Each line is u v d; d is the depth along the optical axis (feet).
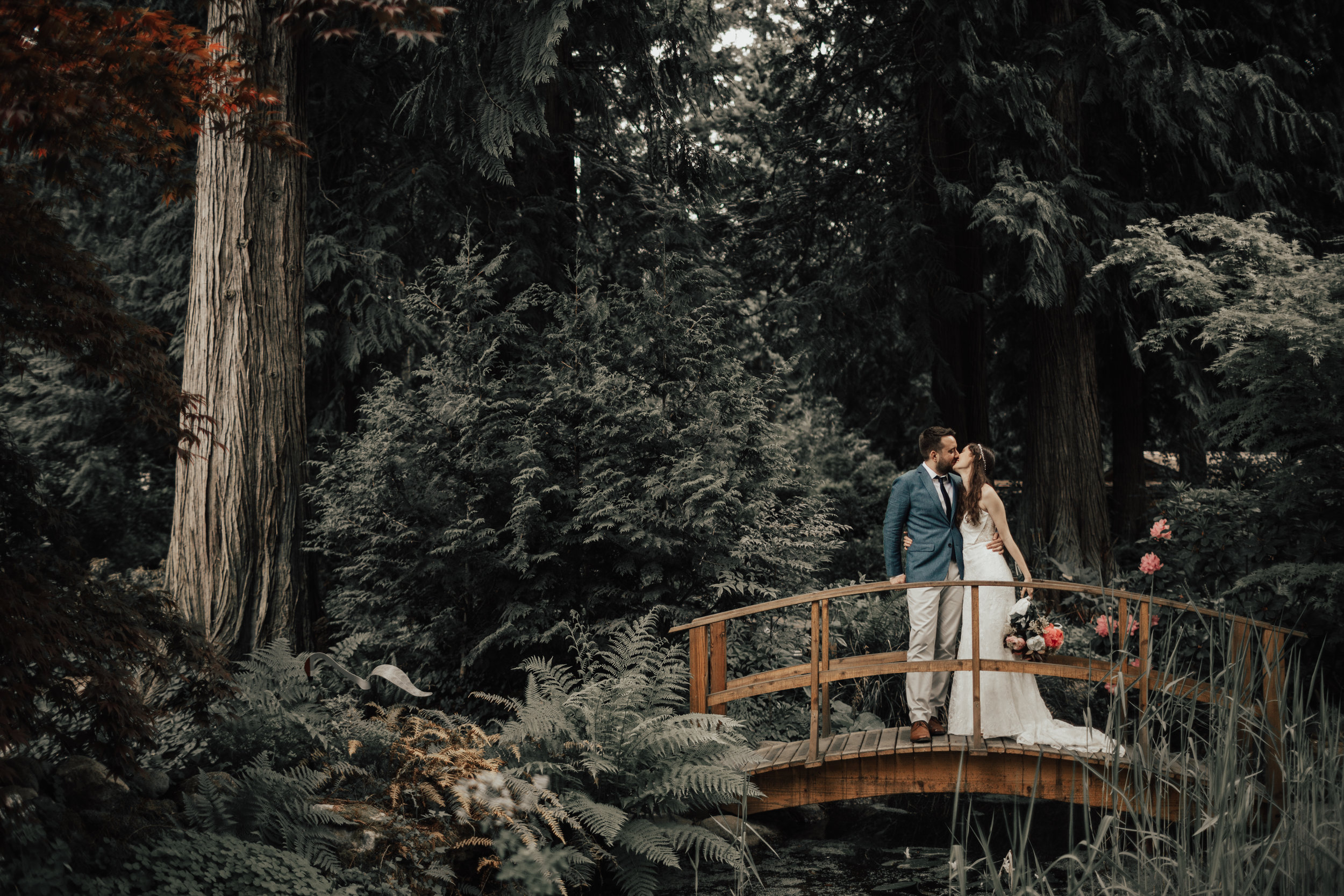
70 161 10.41
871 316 39.63
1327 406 22.13
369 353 30.45
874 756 17.84
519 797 15.39
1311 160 37.76
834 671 18.49
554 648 22.62
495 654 22.71
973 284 39.70
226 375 20.47
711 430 23.27
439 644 22.43
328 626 22.97
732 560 22.80
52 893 9.53
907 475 18.86
